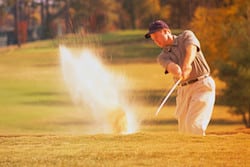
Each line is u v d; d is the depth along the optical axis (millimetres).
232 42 52188
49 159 11734
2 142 13625
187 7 121625
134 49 140250
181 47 14852
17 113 68938
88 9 177250
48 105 76562
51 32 193000
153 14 143500
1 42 197250
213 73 53594
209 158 11719
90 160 11602
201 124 14773
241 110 50688
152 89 85375
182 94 15203
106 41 153625
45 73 114688
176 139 13461
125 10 192500
